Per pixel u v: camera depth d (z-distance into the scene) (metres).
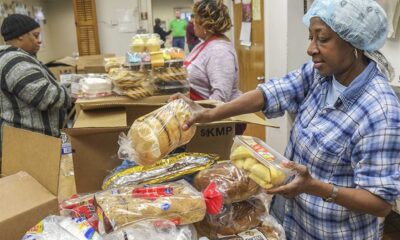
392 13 1.89
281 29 2.94
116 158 1.26
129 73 1.55
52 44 7.59
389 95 0.98
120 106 1.41
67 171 1.46
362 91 1.01
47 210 1.01
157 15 11.25
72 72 3.36
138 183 1.07
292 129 1.23
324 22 0.96
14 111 2.03
